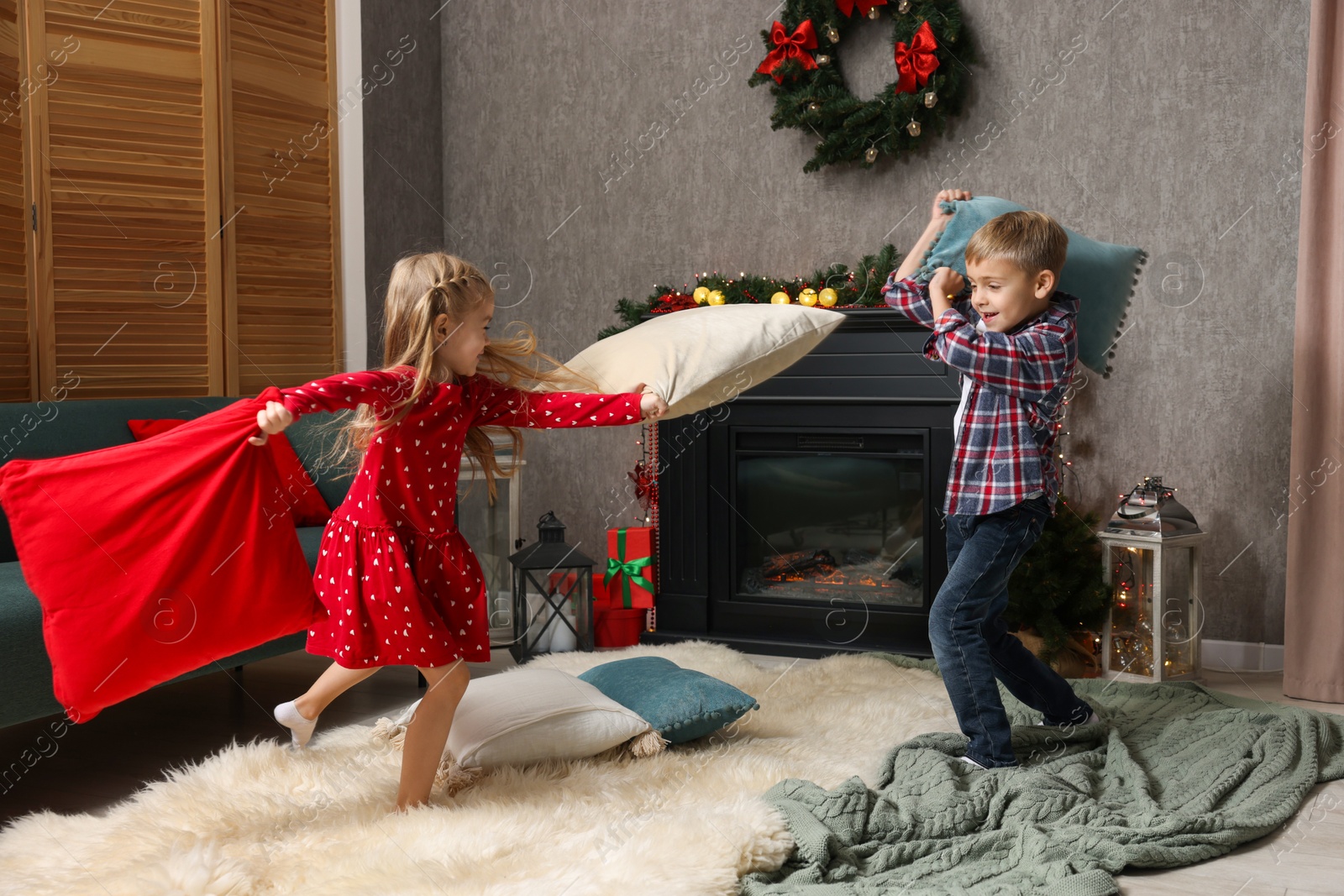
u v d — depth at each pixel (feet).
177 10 10.04
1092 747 7.31
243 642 5.66
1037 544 9.43
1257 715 7.57
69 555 5.26
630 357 7.00
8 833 5.75
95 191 9.59
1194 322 10.22
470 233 13.48
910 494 10.34
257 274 10.79
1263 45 9.84
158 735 7.99
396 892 4.76
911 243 11.28
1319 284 9.07
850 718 7.80
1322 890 5.24
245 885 4.92
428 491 5.78
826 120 11.13
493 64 13.23
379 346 12.09
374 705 8.74
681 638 10.87
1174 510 9.57
